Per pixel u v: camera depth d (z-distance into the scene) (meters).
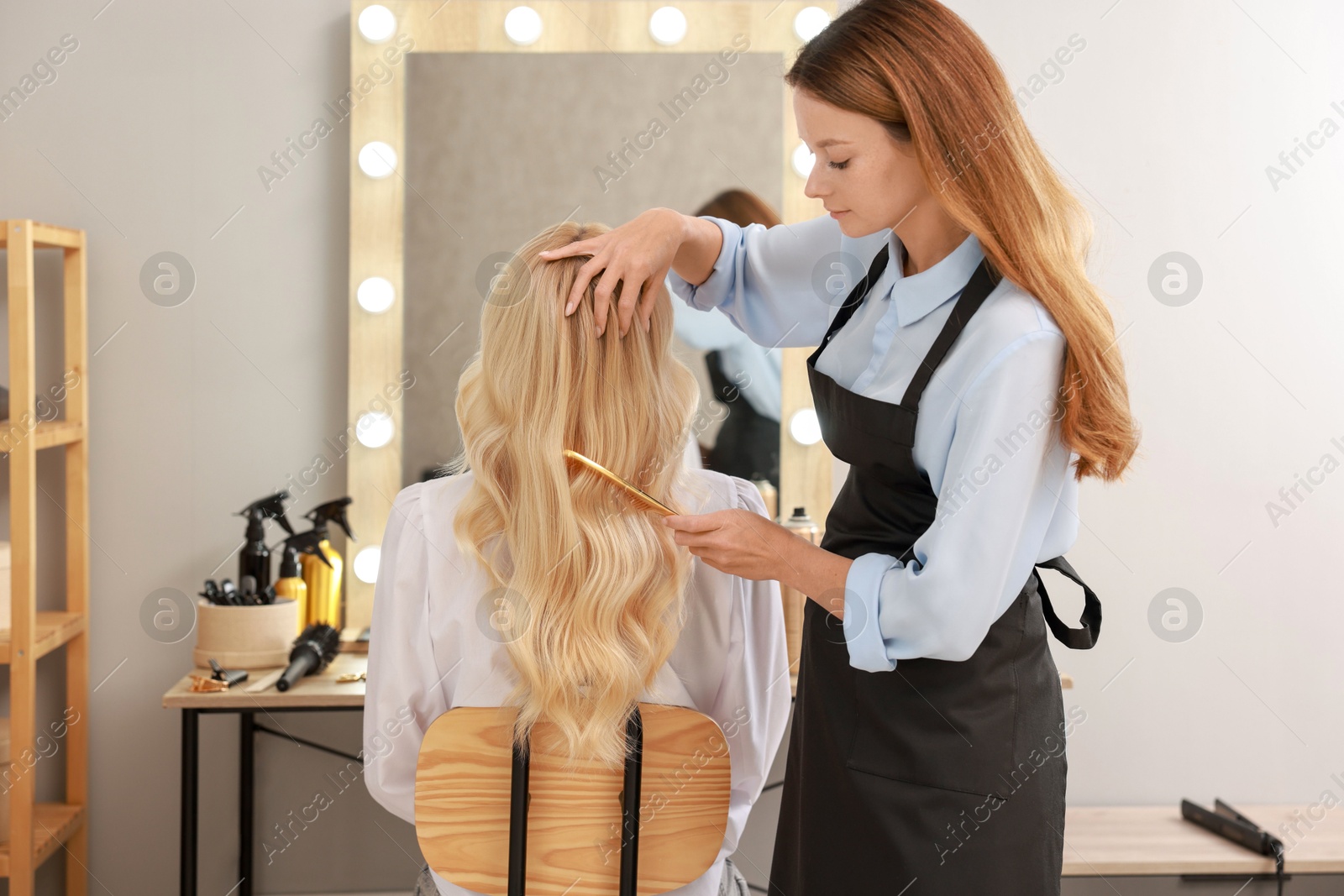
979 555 0.84
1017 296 0.89
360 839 1.85
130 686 1.78
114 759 1.79
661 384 1.01
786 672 1.15
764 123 1.74
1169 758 1.87
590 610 0.95
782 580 0.94
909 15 0.89
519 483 0.96
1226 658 1.86
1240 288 1.81
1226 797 1.87
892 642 0.89
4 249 1.71
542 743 0.95
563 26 1.72
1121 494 1.84
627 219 1.74
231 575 1.77
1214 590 1.85
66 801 1.77
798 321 1.24
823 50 0.91
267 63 1.72
